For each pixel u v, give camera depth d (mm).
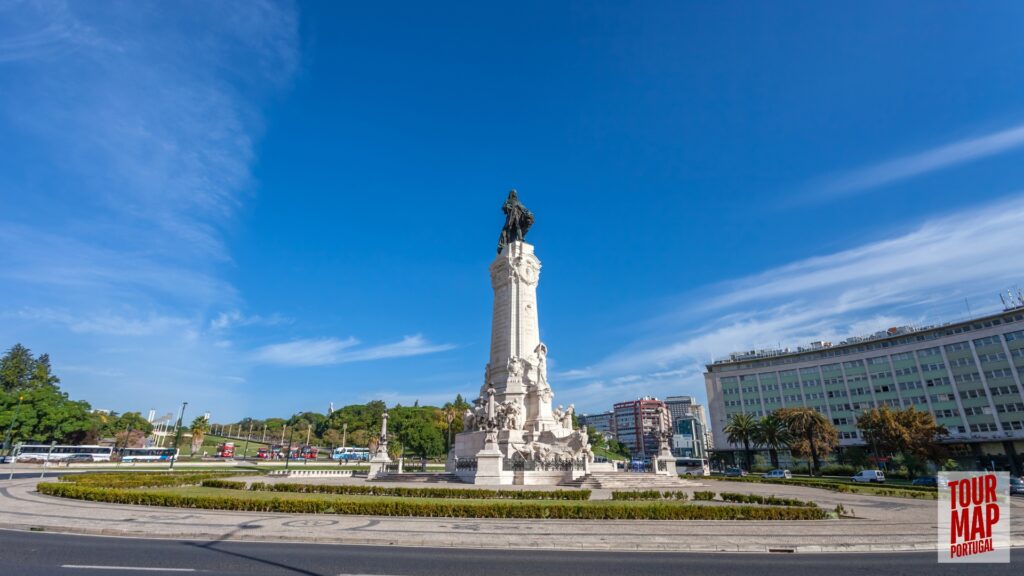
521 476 34781
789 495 33344
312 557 12328
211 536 14875
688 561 12648
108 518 17734
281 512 20047
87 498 23172
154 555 12234
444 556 12781
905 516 21594
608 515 19750
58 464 60281
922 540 15352
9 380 94875
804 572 11539
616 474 36125
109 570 10695
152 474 41500
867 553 13984
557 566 11891
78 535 15031
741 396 102250
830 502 28688
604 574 11172
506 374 44281
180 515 18828
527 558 12734
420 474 38594
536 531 16500
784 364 99062
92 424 82375
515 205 53656
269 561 11773
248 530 15695
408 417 113438
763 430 79062
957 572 11617
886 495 33969
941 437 75938
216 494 24406
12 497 24000
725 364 105375
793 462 91875
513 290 47188
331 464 81812
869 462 83438
